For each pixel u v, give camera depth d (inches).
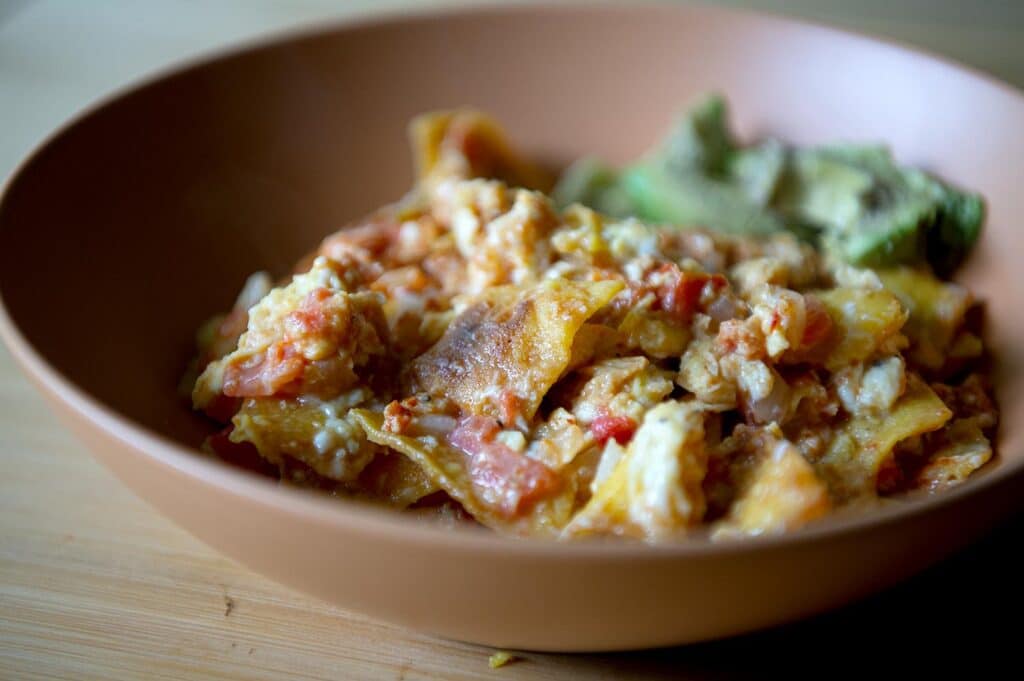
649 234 9.9
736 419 9.0
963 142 10.8
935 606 8.5
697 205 11.5
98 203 10.0
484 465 8.4
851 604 8.3
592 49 12.2
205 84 11.1
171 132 10.8
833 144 11.6
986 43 14.1
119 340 9.6
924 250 10.7
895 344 9.4
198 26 15.3
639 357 9.0
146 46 14.9
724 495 8.2
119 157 10.3
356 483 8.8
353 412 8.8
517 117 12.4
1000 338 10.1
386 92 12.0
